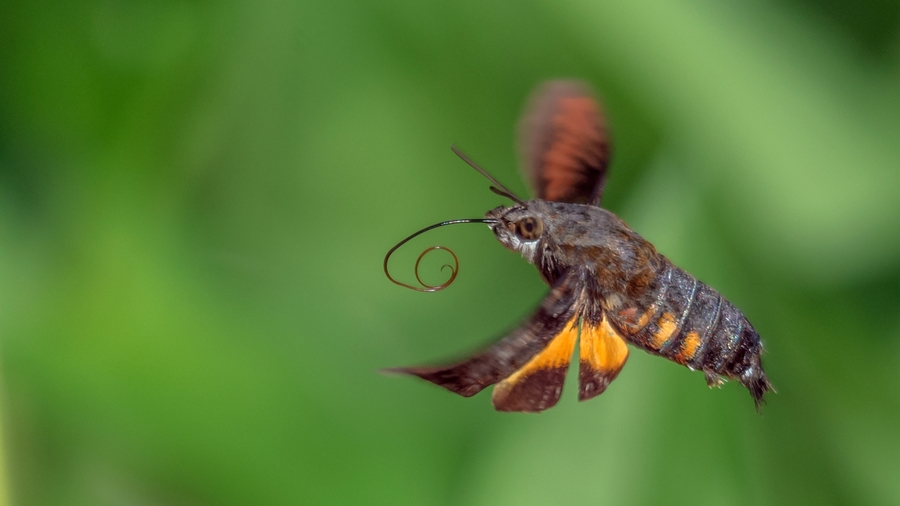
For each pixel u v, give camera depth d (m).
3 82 0.31
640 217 0.31
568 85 0.30
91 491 0.29
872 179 0.32
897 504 0.31
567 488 0.31
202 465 0.29
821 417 0.31
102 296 0.30
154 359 0.29
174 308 0.30
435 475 0.30
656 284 0.29
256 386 0.30
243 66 0.33
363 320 0.31
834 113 0.32
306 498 0.29
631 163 0.33
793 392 0.31
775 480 0.31
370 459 0.30
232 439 0.29
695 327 0.29
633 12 0.32
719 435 0.31
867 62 0.32
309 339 0.30
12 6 0.31
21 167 0.31
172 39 0.32
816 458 0.31
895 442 0.31
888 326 0.32
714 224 0.31
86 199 0.31
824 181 0.32
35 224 0.30
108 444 0.29
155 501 0.29
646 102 0.32
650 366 0.31
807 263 0.32
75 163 0.31
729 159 0.32
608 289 0.29
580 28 0.33
